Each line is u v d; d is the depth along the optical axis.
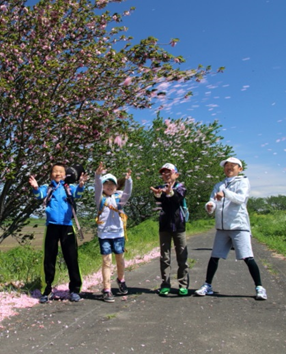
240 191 5.09
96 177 4.98
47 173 6.79
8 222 7.42
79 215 11.96
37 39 6.48
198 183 24.23
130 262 8.73
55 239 4.98
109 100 6.98
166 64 6.70
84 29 7.12
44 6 6.71
